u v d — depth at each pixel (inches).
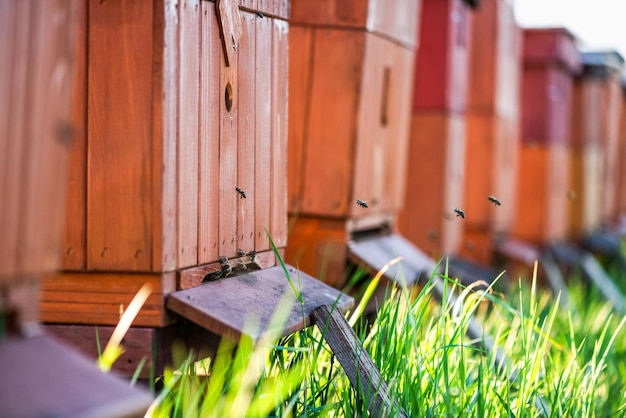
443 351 159.2
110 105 129.0
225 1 144.6
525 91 461.7
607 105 598.5
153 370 130.1
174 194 132.2
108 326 130.7
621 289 455.2
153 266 129.0
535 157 460.4
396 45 241.9
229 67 148.0
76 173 129.3
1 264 88.0
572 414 167.0
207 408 127.1
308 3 218.1
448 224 309.0
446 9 302.2
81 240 129.9
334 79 218.5
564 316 276.1
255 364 140.0
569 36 471.8
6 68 87.4
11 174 88.4
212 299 135.3
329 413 149.3
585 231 541.3
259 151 160.7
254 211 159.2
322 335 150.1
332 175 218.4
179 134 133.0
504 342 209.5
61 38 93.7
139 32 128.3
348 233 219.3
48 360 90.5
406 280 215.8
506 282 322.7
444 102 302.7
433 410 150.0
